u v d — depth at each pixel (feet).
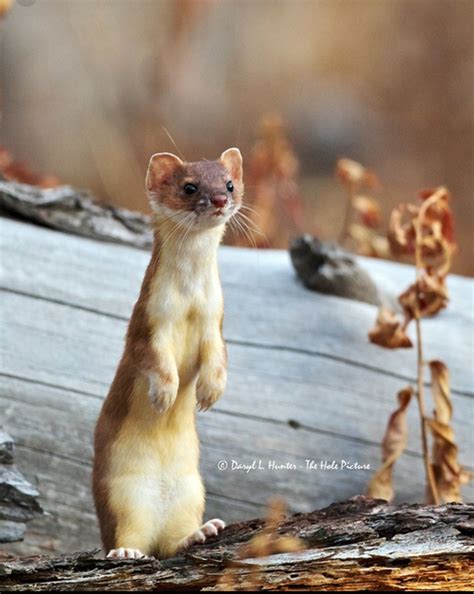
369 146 78.89
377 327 34.96
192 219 26.96
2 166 44.52
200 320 27.25
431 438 34.35
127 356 27.02
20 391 31.40
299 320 35.45
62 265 34.22
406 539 24.52
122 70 75.72
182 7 76.89
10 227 35.09
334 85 84.69
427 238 35.40
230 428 32.86
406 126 81.00
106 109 72.54
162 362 26.45
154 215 27.71
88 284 34.04
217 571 24.12
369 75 85.66
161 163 27.91
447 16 87.10
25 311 32.78
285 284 36.81
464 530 24.49
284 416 33.35
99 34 78.74
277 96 83.05
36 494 28.37
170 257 27.07
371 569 23.89
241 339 34.55
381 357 35.12
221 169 28.27
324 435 33.45
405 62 85.71
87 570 24.36
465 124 80.12
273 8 89.97
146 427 26.63
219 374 27.20
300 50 87.30
